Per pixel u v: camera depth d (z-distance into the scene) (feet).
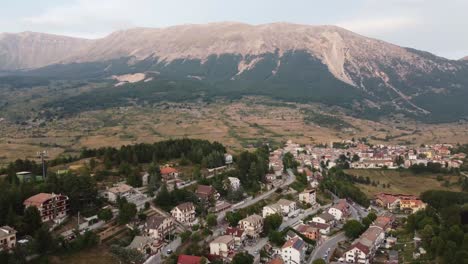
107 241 618.44
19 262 509.76
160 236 653.71
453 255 593.83
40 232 549.54
